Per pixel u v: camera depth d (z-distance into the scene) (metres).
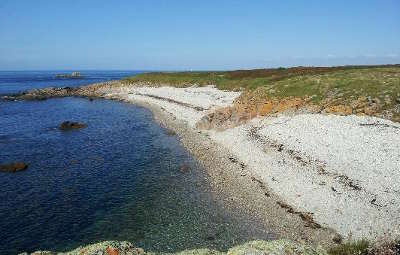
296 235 22.22
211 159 38.75
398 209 22.45
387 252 18.12
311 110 45.41
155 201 28.48
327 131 37.50
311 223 23.30
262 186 29.75
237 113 51.25
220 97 74.00
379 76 50.88
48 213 26.64
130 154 42.47
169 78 113.88
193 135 50.31
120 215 26.19
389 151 30.19
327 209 24.30
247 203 27.16
